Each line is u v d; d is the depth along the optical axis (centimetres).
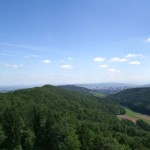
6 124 8094
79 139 8806
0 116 8456
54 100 14588
